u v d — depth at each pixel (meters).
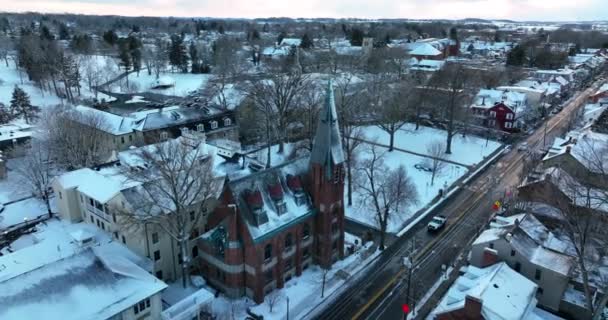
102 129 93.31
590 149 73.75
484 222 73.06
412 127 125.81
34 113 122.06
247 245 50.94
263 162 93.69
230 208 49.59
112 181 59.62
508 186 87.44
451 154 105.94
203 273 56.84
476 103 129.75
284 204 54.06
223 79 135.25
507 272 49.38
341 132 88.12
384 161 99.75
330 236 58.53
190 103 120.00
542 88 146.38
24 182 81.31
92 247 50.19
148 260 52.94
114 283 44.22
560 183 66.06
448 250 65.19
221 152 81.88
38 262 51.25
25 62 160.88
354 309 52.38
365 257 63.12
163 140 88.25
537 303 53.09
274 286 54.81
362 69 155.38
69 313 40.44
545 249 55.62
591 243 56.25
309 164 56.97
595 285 54.28
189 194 55.00
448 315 44.00
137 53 184.88
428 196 83.75
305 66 155.12
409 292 55.25
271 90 98.50
